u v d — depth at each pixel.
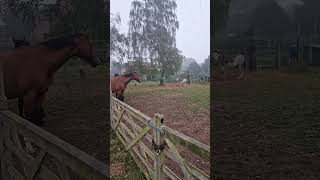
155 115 3.45
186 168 2.70
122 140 5.68
